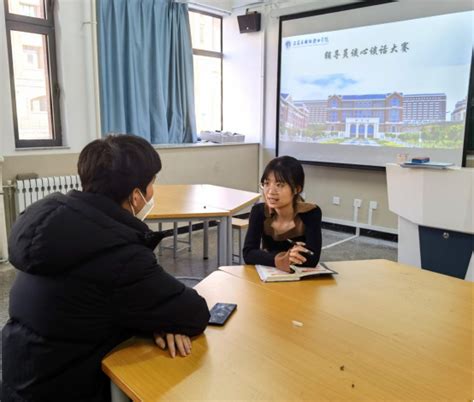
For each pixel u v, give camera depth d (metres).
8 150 3.63
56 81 4.01
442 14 3.86
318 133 4.96
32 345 0.94
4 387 1.01
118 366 0.98
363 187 4.75
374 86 4.41
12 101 3.79
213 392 0.89
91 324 0.96
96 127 4.16
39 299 0.94
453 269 2.55
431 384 0.93
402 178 2.67
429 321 1.25
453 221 2.47
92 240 0.94
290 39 5.04
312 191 5.23
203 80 5.70
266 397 0.87
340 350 1.07
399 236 2.80
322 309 1.32
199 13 5.50
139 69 4.56
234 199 3.08
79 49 4.00
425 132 4.10
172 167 4.70
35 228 0.93
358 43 4.47
